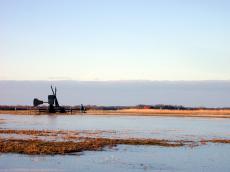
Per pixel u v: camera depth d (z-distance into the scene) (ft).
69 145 143.13
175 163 115.44
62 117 401.90
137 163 114.11
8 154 122.62
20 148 132.36
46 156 121.19
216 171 104.99
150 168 107.45
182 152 136.67
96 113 536.83
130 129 240.32
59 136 183.52
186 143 163.12
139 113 569.64
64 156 122.21
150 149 142.51
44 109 495.41
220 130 239.71
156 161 117.91
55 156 121.70
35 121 318.65
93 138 175.22
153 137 188.55
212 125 289.53
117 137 184.75
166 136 195.00
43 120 336.08
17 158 116.78
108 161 116.06
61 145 142.92
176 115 510.99
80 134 198.49
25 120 333.01
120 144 154.20
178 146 152.25
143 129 241.55
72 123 297.53
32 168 104.17
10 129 223.51
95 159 118.62
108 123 303.68
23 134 190.19
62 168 104.99
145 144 155.74
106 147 144.66
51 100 494.18
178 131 229.25
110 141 161.17
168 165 112.16
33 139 165.48
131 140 167.22
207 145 157.48
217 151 140.05
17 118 372.38
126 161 116.78
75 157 121.08
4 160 113.39
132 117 432.25
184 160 120.57
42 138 171.73
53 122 307.78
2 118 371.56
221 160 121.19
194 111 643.86
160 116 474.08
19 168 103.81
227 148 148.46
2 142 148.05
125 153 131.85
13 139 162.20
